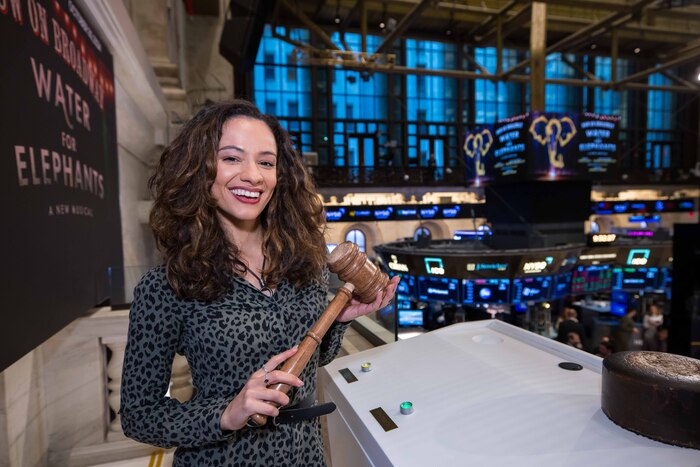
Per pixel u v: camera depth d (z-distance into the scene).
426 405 1.08
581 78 21.28
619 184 20.66
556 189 11.96
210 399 0.79
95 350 2.00
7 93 1.37
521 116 10.86
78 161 2.17
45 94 1.74
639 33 15.52
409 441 0.94
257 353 0.81
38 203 1.58
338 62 11.70
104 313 2.06
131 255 4.43
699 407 0.79
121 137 3.88
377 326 2.19
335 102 18.92
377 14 14.66
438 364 1.31
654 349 7.26
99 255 2.53
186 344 0.83
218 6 9.88
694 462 0.77
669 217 21.70
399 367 1.32
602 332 9.15
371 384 1.24
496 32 14.84
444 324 10.24
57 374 1.91
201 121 0.81
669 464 0.77
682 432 0.80
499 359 1.30
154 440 0.75
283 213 0.93
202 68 10.09
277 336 0.84
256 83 17.75
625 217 22.05
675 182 21.30
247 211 0.81
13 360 1.31
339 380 1.29
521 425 0.94
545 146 10.64
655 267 12.37
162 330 0.79
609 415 0.92
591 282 12.52
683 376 0.82
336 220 15.87
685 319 2.65
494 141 12.14
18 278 1.37
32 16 1.64
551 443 0.86
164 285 0.80
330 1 13.80
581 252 11.92
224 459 0.83
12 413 1.56
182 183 0.79
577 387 1.08
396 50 19.17
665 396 0.81
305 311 0.91
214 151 0.80
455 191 18.75
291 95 18.25
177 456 0.87
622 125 22.02
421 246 13.84
